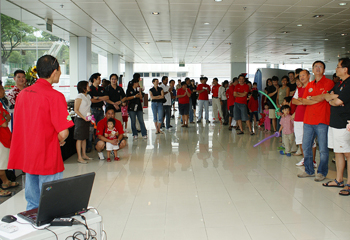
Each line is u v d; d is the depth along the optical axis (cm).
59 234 164
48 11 735
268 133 856
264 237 263
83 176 176
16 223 171
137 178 440
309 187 394
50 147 217
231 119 919
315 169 479
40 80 215
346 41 1226
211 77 2509
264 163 521
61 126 213
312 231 273
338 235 265
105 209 328
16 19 704
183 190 387
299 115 486
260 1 665
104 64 1647
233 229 279
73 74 1091
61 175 228
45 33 890
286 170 476
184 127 984
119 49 1466
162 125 970
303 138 432
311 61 2067
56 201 168
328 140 397
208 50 1501
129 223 293
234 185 405
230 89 905
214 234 270
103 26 917
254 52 1581
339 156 390
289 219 298
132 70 2131
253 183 412
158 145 688
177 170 482
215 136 807
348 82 351
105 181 426
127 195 370
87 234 171
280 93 764
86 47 1092
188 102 981
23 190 397
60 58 1028
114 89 682
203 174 458
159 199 356
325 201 345
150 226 287
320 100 390
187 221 297
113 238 264
